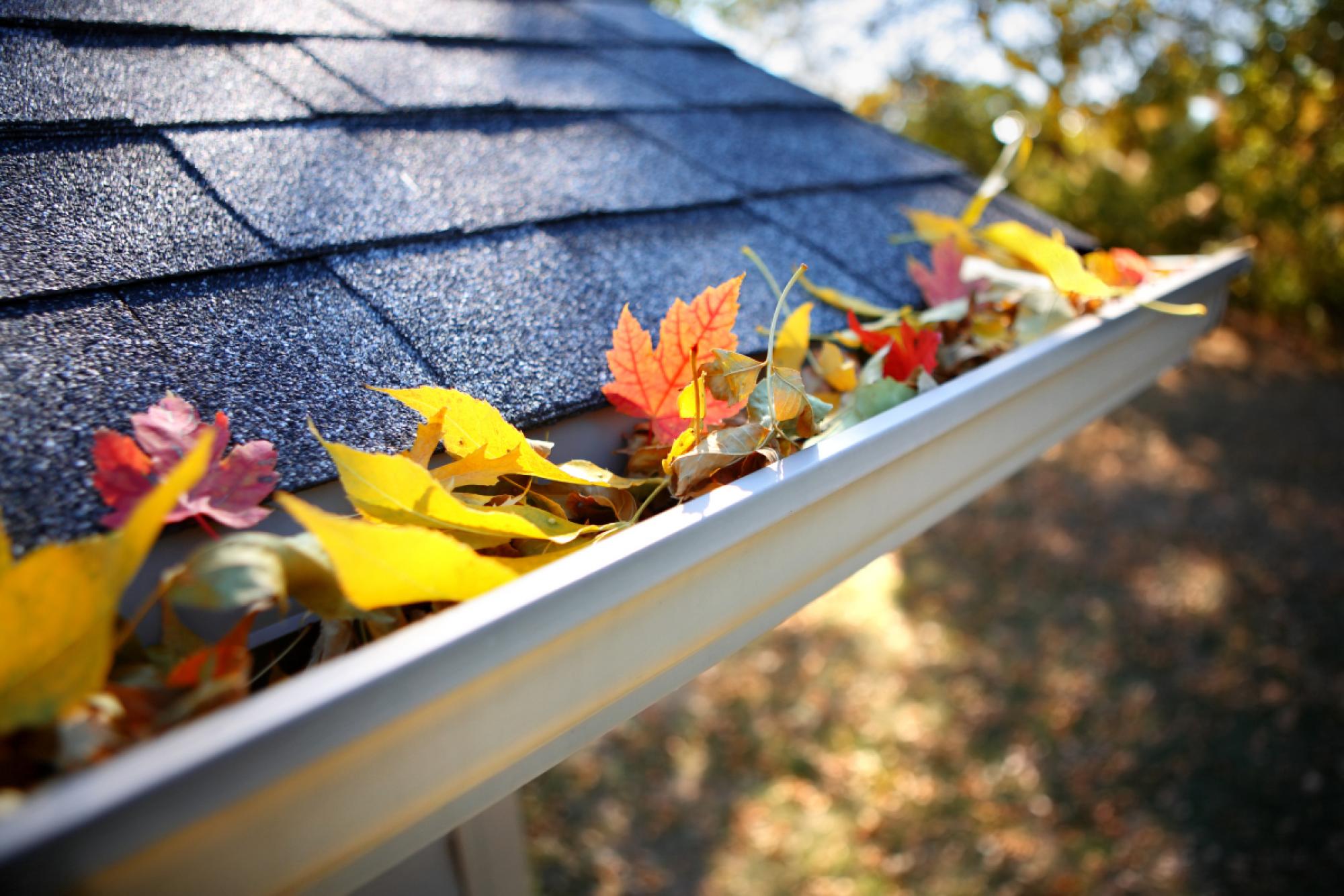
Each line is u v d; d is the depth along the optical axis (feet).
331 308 2.41
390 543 1.65
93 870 1.13
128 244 2.30
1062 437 4.02
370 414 2.19
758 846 11.45
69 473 1.77
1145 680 14.16
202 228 2.46
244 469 1.89
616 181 3.68
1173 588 16.38
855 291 3.64
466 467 2.19
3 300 2.02
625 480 2.31
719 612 2.25
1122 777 12.35
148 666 1.71
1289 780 12.21
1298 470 20.12
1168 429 22.16
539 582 1.67
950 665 14.65
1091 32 19.07
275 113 3.08
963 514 19.13
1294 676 14.12
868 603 16.34
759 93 5.48
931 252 4.18
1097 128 23.21
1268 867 10.99
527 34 4.96
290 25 3.69
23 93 2.60
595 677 1.91
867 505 2.69
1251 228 23.16
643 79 5.01
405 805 1.61
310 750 1.32
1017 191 23.97
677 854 11.34
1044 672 14.39
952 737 13.15
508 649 1.59
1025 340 3.50
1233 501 19.11
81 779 1.14
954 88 22.74
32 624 1.40
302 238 2.57
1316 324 23.84
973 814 11.84
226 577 1.59
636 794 12.24
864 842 11.47
